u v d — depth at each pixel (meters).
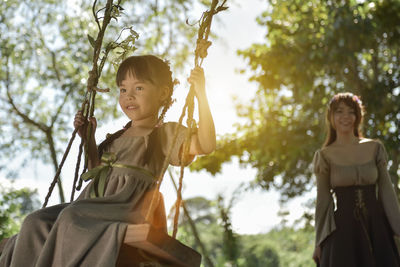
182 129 2.83
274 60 11.91
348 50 10.91
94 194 2.77
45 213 2.70
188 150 2.69
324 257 4.36
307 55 11.48
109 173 2.81
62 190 9.05
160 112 3.02
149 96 2.91
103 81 9.38
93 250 2.40
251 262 13.34
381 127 11.52
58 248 2.46
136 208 2.68
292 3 12.02
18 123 10.77
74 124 3.15
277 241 15.70
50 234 2.50
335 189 4.44
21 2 9.95
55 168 9.66
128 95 2.91
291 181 13.19
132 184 2.73
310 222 13.34
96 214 2.55
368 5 10.91
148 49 9.22
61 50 10.12
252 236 14.43
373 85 11.64
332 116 4.58
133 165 2.78
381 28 11.13
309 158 12.64
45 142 10.88
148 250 2.46
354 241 4.29
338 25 10.66
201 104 2.76
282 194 13.27
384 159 4.43
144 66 2.92
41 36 10.14
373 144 4.46
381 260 4.23
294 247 16.33
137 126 2.96
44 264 2.46
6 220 9.52
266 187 13.03
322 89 12.29
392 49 11.74
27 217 2.67
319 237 4.40
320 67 11.55
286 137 12.77
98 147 3.00
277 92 13.05
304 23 11.76
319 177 4.50
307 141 12.71
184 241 9.75
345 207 4.35
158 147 2.85
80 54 10.07
